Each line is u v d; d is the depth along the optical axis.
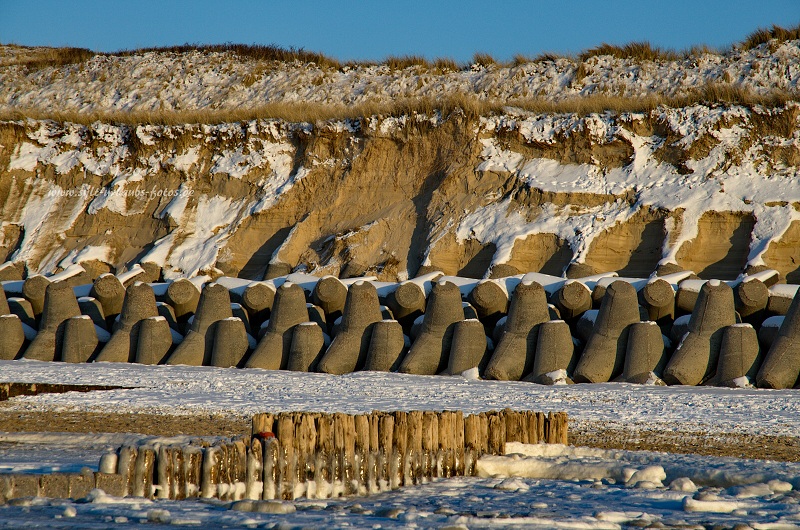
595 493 34.81
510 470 39.41
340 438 34.75
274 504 30.61
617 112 107.44
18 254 119.69
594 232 96.88
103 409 55.88
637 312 72.06
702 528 27.75
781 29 124.69
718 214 94.19
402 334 77.56
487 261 99.38
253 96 152.50
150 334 81.88
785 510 30.50
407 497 34.16
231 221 115.38
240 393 62.75
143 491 33.00
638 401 58.28
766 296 71.12
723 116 102.06
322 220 112.12
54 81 170.62
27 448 44.50
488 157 109.38
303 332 78.25
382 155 115.06
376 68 151.12
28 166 128.88
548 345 71.25
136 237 118.19
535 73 134.62
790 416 51.97
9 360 83.12
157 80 163.25
